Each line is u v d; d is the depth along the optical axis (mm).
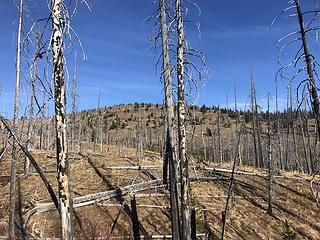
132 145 93875
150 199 33719
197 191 38062
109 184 36688
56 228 25281
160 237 26703
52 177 35000
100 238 25000
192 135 14289
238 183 42406
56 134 8172
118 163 45125
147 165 45375
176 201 14992
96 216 28875
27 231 23547
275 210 36188
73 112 44062
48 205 27422
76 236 25281
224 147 87125
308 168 51156
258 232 31328
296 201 38750
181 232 13914
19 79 17578
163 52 14539
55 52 8211
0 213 25047
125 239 25031
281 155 58594
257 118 58656
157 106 160375
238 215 33906
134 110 161750
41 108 8445
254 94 56938
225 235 29547
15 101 17656
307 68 9109
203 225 29562
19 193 29891
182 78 14000
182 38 14031
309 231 32469
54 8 8273
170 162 15156
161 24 14531
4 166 36500
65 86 8305
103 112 159125
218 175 44062
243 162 59094
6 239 20031
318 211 36500
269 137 37594
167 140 15898
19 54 17406
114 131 126188
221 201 36344
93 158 46219
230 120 129500
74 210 29188
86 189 34969
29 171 35812
